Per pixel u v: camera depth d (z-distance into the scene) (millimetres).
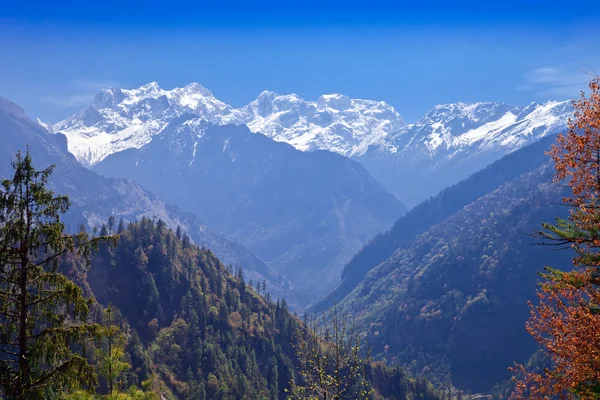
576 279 27359
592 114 26391
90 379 28188
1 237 27438
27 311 28500
